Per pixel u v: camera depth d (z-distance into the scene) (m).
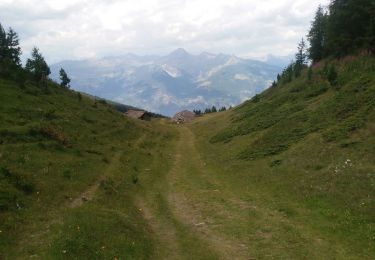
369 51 69.00
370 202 25.94
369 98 45.91
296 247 21.86
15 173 28.16
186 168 48.94
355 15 74.56
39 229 21.48
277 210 28.78
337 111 47.66
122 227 23.75
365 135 37.72
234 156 50.12
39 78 77.88
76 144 46.22
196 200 33.66
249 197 33.22
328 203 27.95
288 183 34.38
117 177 38.16
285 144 46.16
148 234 24.77
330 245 21.75
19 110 50.56
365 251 20.58
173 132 96.00
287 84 95.44
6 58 80.94
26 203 24.66
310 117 51.56
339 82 60.94
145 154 55.44
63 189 29.72
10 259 17.61
